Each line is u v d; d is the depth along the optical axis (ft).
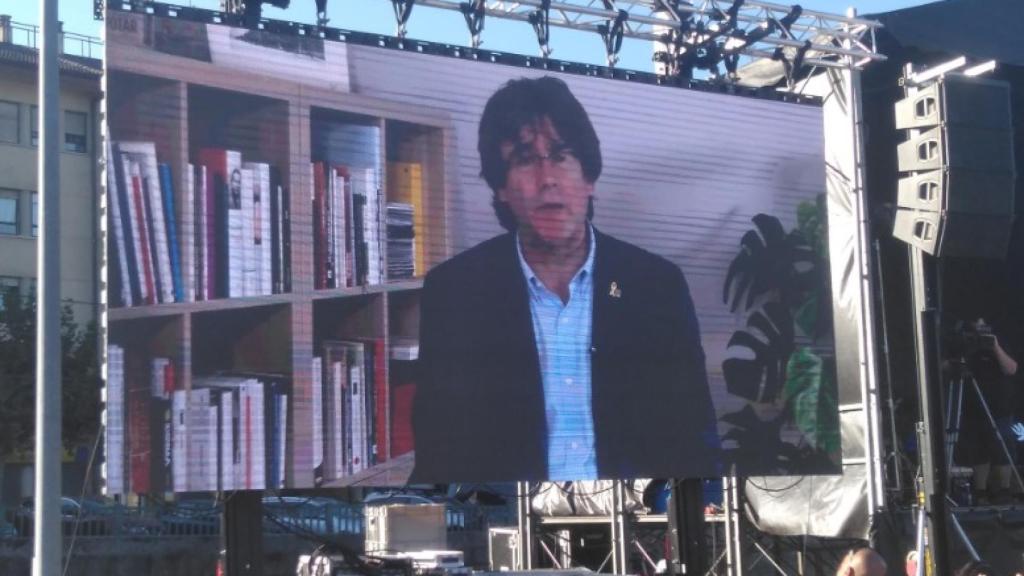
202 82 36.09
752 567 51.70
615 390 41.11
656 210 42.86
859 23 47.29
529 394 39.73
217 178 35.94
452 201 39.47
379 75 38.86
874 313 48.19
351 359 37.19
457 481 38.24
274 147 36.91
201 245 35.42
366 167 38.27
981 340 33.27
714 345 43.16
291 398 36.09
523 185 40.73
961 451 51.80
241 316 35.73
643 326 41.96
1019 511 48.98
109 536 75.51
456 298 39.09
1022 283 54.24
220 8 38.83
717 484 56.75
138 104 35.14
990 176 31.60
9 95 124.47
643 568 55.62
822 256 45.62
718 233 43.88
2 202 123.65
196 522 80.23
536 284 40.42
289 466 35.83
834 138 49.67
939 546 27.86
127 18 35.35
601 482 53.93
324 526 81.10
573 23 43.29
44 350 28.07
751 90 45.39
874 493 46.62
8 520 79.46
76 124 124.47
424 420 38.04
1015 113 54.08
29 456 109.09
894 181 52.49
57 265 28.50
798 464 43.86
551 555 56.29
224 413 35.09
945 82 31.48
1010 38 53.98
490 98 40.60
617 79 42.96
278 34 37.42
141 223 34.71
